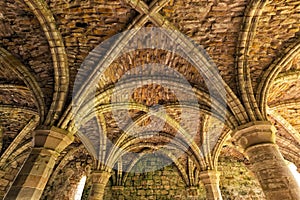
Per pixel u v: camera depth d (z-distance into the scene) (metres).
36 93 7.11
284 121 10.16
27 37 6.79
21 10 6.11
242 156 14.75
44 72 7.29
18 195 5.19
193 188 14.25
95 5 5.96
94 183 10.65
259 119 6.46
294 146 11.44
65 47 6.91
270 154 5.74
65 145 6.57
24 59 7.32
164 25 6.35
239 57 6.84
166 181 14.77
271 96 8.70
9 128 11.24
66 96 7.03
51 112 6.71
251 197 13.77
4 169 11.83
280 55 6.90
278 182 5.24
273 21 6.25
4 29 6.66
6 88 8.38
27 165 5.73
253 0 5.74
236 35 6.61
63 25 6.43
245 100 6.85
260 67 7.16
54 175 14.10
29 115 10.30
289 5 5.83
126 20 6.39
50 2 5.93
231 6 5.96
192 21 6.40
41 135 6.24
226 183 14.22
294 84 8.27
